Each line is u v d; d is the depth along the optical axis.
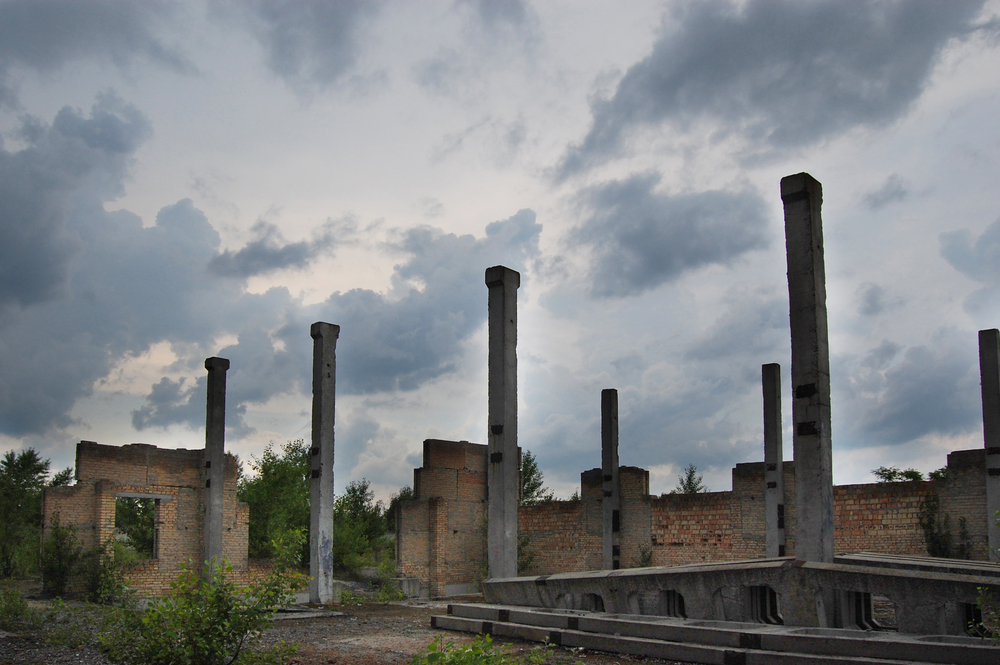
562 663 9.67
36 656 9.64
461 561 25.03
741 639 9.39
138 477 20.61
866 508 20.91
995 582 8.71
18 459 38.62
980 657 7.88
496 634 12.32
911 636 8.92
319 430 19.69
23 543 23.09
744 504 22.69
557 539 26.33
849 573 9.66
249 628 7.17
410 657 10.43
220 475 21.02
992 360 18.67
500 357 15.85
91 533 19.45
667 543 23.95
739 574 10.50
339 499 34.94
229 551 21.84
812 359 11.75
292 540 7.68
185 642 6.97
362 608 18.47
